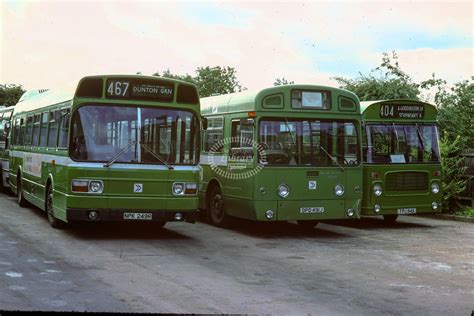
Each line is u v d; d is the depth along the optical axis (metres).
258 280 8.86
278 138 13.50
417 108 16.06
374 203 15.38
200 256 10.81
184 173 12.53
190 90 12.80
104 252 10.87
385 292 8.28
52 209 13.50
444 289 8.55
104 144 12.16
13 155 19.56
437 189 16.06
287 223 16.47
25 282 8.20
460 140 20.16
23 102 18.88
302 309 7.22
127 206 12.14
